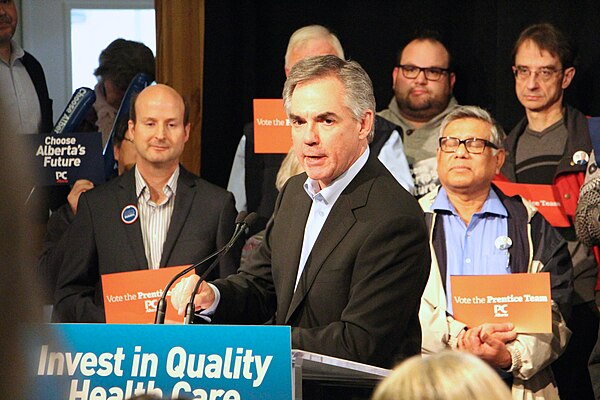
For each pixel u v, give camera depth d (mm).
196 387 2508
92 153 6113
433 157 6621
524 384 5199
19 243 806
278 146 5969
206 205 5707
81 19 7918
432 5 7449
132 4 7914
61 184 6125
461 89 7426
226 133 7438
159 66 7426
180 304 3652
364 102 3826
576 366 6094
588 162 5934
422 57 6727
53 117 7766
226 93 7426
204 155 7430
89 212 5723
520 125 6613
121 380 2512
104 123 7066
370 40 7508
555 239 5453
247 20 7430
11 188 802
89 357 2520
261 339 2516
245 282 3959
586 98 7289
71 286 5625
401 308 3623
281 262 3875
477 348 4984
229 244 3715
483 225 5480
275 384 2494
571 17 7273
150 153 5680
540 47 6488
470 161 5469
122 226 5645
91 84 7863
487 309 5039
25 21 7812
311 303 3709
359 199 3764
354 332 3512
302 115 3781
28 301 812
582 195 5770
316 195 3834
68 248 5684
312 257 3748
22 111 6727
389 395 1402
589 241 5742
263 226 6453
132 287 4977
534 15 7301
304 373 2834
